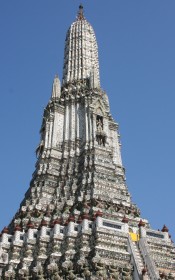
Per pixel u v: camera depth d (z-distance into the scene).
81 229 59.06
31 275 54.03
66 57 112.00
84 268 52.56
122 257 56.12
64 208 70.88
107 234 58.09
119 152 89.12
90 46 112.69
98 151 82.12
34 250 59.06
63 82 105.00
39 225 64.50
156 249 59.53
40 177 80.38
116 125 94.00
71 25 119.06
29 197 76.56
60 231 60.34
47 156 84.69
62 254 56.84
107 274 52.81
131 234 63.56
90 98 92.88
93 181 74.62
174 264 58.31
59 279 52.31
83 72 104.94
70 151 85.44
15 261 57.78
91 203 70.44
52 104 96.00
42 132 93.19
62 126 92.06
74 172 80.56
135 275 53.97
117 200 72.75
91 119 88.44
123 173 83.62
